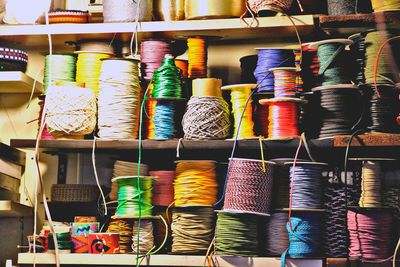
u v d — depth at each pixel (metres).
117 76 4.75
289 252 4.52
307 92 4.74
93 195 4.93
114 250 4.66
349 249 4.54
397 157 4.89
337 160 4.93
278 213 4.61
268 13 4.84
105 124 4.74
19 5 5.05
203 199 4.63
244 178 4.52
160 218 4.78
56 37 5.07
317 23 4.82
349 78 4.71
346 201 4.50
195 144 4.67
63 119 4.69
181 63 4.91
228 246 4.52
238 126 4.67
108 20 4.93
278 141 4.62
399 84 4.59
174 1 4.96
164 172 4.80
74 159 5.26
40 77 5.38
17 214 5.14
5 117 5.39
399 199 4.76
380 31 4.67
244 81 4.91
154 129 4.79
